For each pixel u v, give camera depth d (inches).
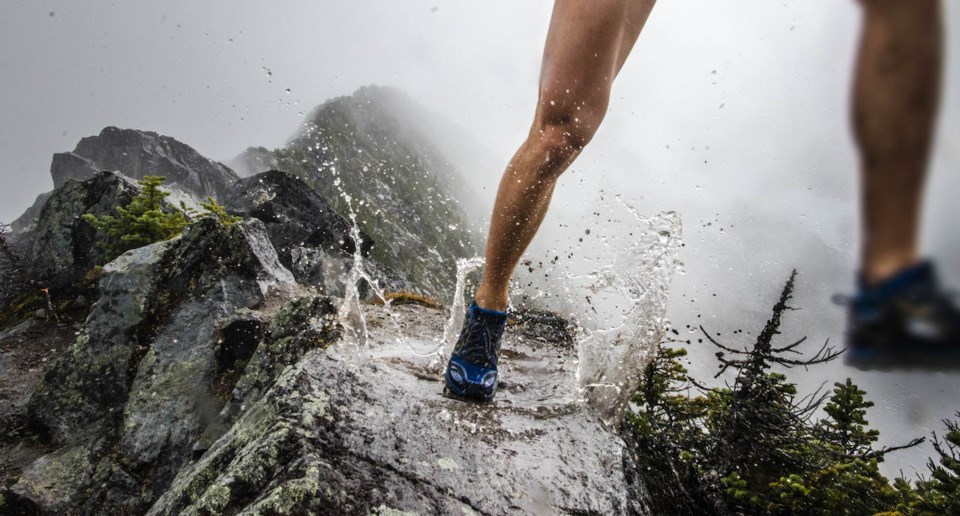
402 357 112.9
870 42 17.3
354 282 140.4
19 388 272.7
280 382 74.7
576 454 80.6
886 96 17.0
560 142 67.1
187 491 66.4
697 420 162.4
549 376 116.5
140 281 222.4
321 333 143.8
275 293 242.5
